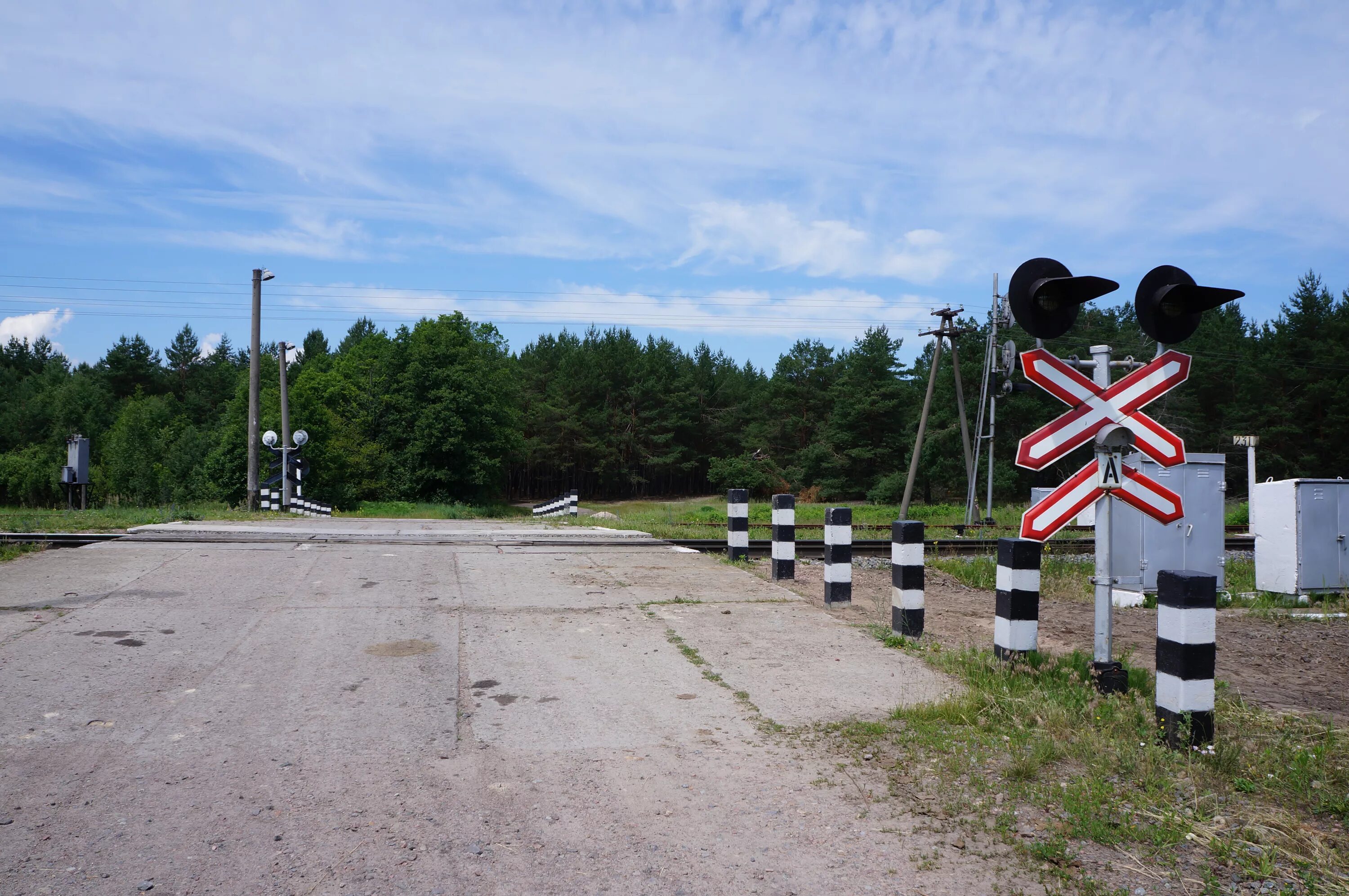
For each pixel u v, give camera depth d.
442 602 7.84
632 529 17.41
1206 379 57.97
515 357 94.31
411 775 4.10
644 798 3.92
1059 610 9.99
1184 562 11.78
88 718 4.69
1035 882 3.24
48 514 16.95
